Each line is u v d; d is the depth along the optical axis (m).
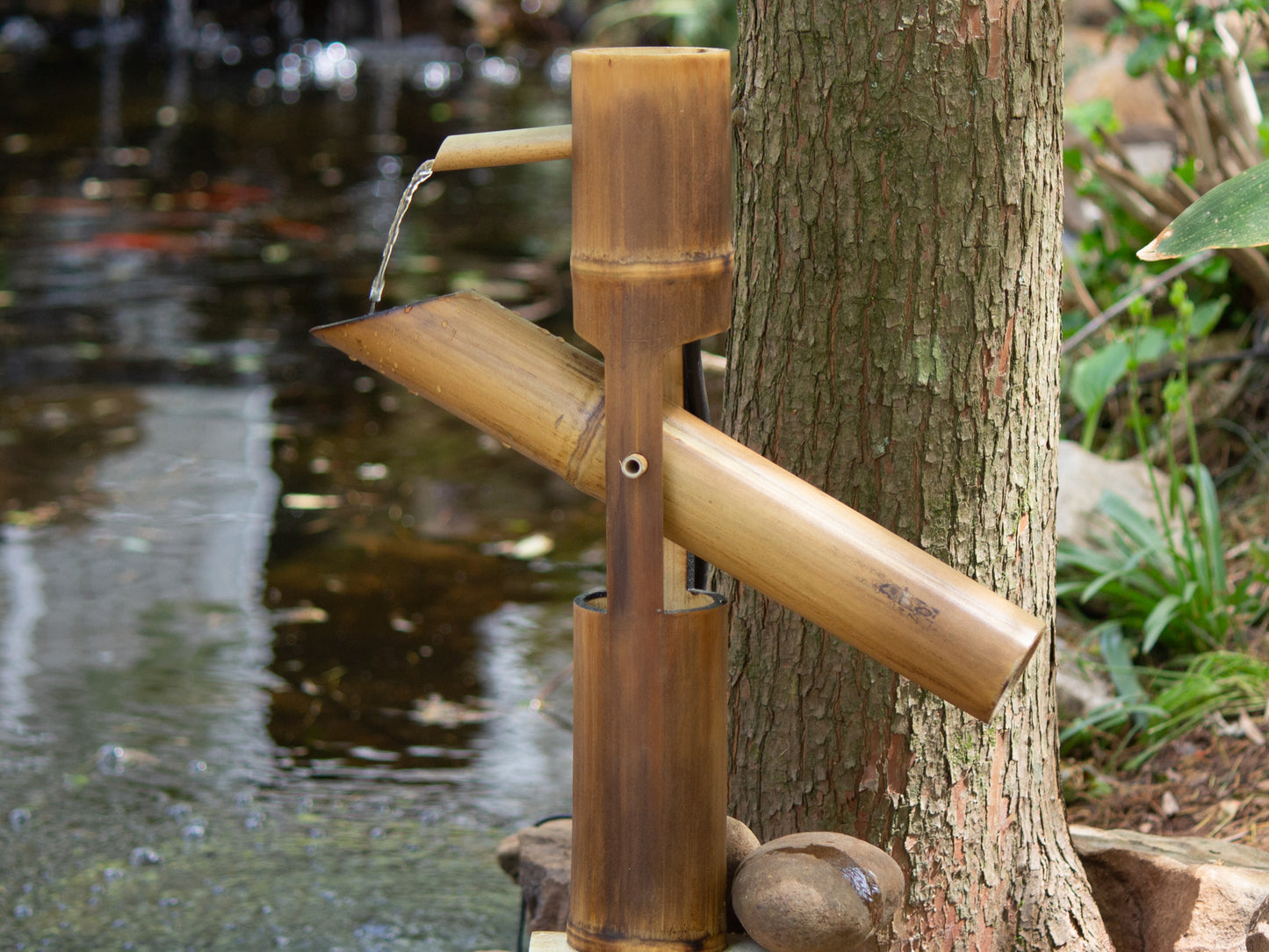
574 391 1.43
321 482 4.95
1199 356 4.12
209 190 9.39
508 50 16.17
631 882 1.46
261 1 16.42
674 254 1.36
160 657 3.71
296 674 3.65
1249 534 3.60
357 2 16.36
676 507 1.41
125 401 5.65
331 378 6.06
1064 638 3.35
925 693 1.96
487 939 2.60
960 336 1.88
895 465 1.92
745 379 2.02
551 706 3.52
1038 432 1.98
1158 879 2.18
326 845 2.92
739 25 2.00
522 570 4.31
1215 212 1.82
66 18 16.28
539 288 7.12
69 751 3.25
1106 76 6.85
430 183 9.90
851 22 1.82
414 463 5.18
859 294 1.89
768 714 2.06
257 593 4.10
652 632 1.42
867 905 1.47
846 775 2.00
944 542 1.93
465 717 3.46
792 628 2.02
